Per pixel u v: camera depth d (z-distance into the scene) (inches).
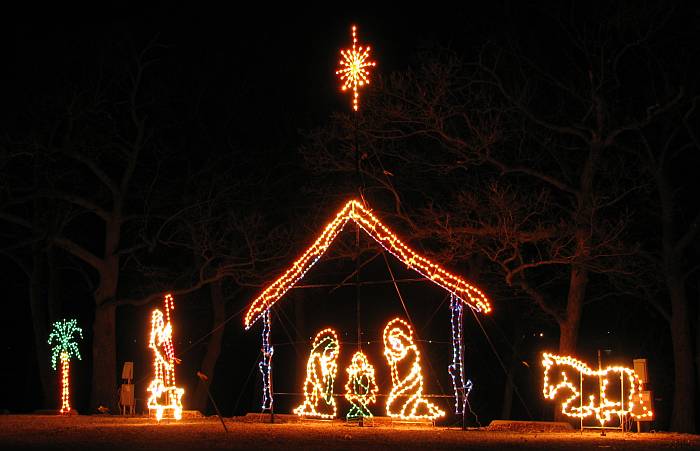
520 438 768.9
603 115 1087.6
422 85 1103.6
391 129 1178.0
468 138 1154.0
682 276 1126.4
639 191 1157.7
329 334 1685.5
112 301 1321.4
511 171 1114.1
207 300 1699.1
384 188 1235.2
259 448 625.0
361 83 1012.5
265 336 1074.1
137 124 1326.3
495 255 1082.1
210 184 1392.7
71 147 1291.8
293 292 1625.2
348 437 741.3
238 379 1836.9
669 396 1446.9
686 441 765.9
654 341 1488.7
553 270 1334.9
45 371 1481.3
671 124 1146.7
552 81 1150.3
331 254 1343.5
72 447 621.6
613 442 739.4
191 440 691.4
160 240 1328.7
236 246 1391.5
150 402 1092.5
